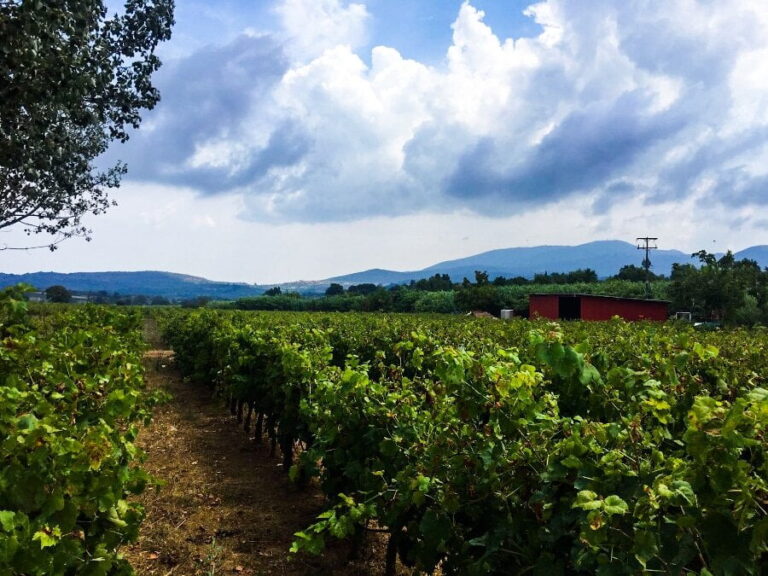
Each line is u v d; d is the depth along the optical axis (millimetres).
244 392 9164
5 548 2246
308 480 7027
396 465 4082
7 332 5082
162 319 25875
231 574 5008
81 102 11148
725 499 1949
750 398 1920
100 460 2883
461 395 3074
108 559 3049
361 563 5262
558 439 3271
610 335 9625
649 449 2736
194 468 7926
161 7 13500
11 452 2725
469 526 3266
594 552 2254
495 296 65375
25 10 7730
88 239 18156
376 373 7988
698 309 51594
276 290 106312
